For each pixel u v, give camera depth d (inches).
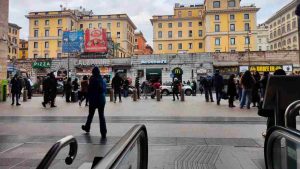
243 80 542.0
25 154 212.8
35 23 3260.3
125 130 313.7
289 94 204.4
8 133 294.2
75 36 1774.1
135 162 129.0
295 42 3292.3
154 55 1732.3
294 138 121.6
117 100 829.2
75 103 724.0
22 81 810.8
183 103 697.6
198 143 247.1
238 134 286.5
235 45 3026.6
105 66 1774.1
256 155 209.5
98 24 3432.6
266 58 1617.9
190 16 3376.0
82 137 275.3
